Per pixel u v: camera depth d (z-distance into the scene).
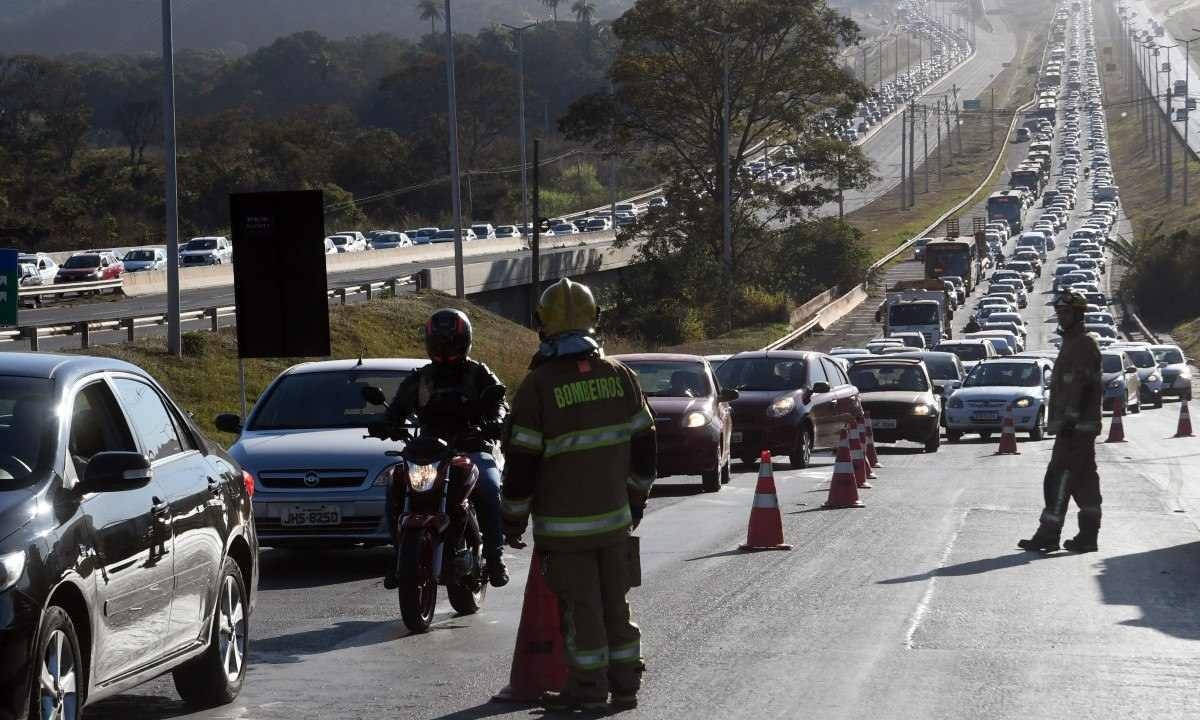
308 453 17.25
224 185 159.62
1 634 7.53
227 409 46.72
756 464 33.38
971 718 9.70
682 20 104.06
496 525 13.76
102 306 67.38
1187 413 43.03
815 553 17.78
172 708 10.52
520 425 9.45
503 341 72.38
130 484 8.66
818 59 106.00
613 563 9.70
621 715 9.89
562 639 10.38
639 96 106.06
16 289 30.48
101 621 8.59
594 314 9.65
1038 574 15.91
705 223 106.88
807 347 93.00
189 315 54.44
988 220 168.88
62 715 8.11
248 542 11.27
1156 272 119.31
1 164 154.50
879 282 131.50
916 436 36.91
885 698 10.30
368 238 124.31
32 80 199.00
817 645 12.21
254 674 11.72
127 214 153.12
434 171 184.75
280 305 26.81
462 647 12.80
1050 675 10.98
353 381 18.91
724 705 10.13
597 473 9.52
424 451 13.10
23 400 8.91
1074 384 17.58
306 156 173.38
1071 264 134.50
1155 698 10.23
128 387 10.01
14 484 8.36
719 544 18.94
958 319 101.94
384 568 18.08
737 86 106.06
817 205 109.44
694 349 85.00
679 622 13.33
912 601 14.25
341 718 10.12
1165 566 16.45
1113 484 26.77
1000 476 29.12
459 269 74.88
